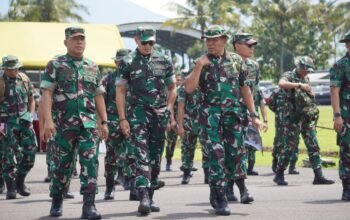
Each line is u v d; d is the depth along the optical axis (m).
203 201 13.25
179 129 14.01
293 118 16.16
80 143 10.92
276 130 19.66
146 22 95.44
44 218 11.28
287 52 121.31
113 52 30.92
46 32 31.28
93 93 11.09
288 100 16.22
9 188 14.40
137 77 11.28
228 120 11.15
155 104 11.30
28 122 14.65
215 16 105.12
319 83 74.62
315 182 16.42
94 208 10.90
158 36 107.81
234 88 11.16
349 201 12.80
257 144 14.04
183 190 15.59
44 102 10.86
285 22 116.12
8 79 14.61
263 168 21.55
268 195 13.99
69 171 11.27
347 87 12.61
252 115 11.43
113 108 13.93
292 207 12.00
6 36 30.81
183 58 115.06
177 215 11.14
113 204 12.95
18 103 14.59
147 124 11.29
